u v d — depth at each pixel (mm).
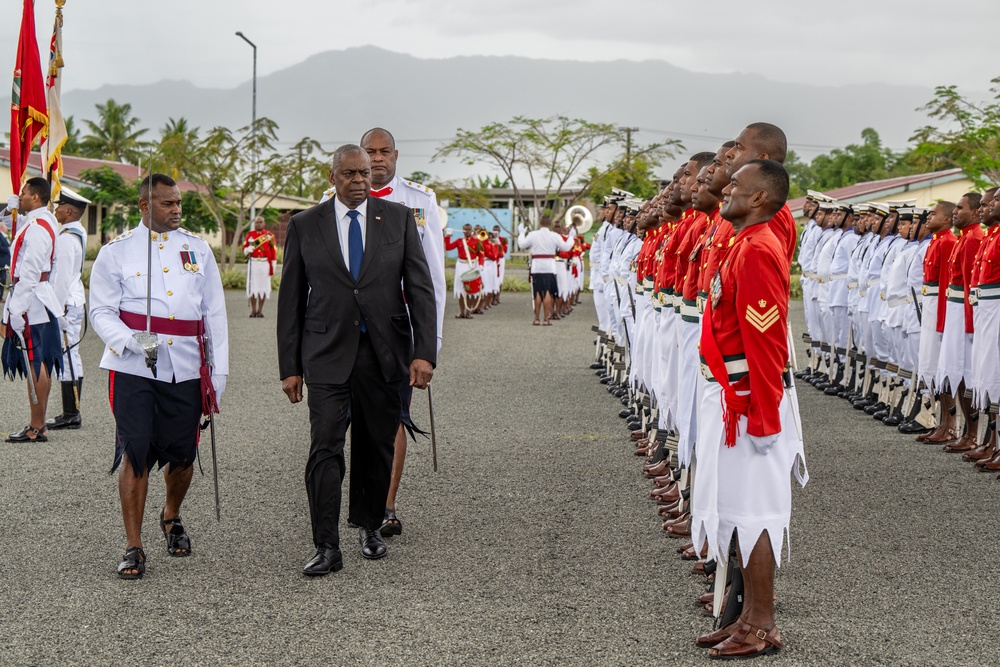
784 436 4887
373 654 4746
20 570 5887
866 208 12141
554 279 21609
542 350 16891
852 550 6328
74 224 9875
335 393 6062
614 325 13008
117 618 5184
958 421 9852
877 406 11438
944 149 30625
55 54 11000
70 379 9875
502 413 11031
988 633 5016
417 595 5535
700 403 4996
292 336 6234
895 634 4996
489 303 26469
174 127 61781
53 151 11008
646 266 8875
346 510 7316
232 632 5008
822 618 5203
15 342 9211
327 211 6266
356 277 6180
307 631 5023
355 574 5883
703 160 7578
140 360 5977
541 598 5492
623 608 5348
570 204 49562
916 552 6289
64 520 6848
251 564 6035
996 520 7008
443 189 44656
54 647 4812
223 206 41250
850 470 8531
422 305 6289
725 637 4812
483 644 4863
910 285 10508
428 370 6227
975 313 8945
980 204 9297
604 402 11766
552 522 6914
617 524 6871
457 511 7184
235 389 12477
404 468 8422
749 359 4633
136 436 5898
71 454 8781
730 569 4875
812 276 13812
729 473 4750
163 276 6160
